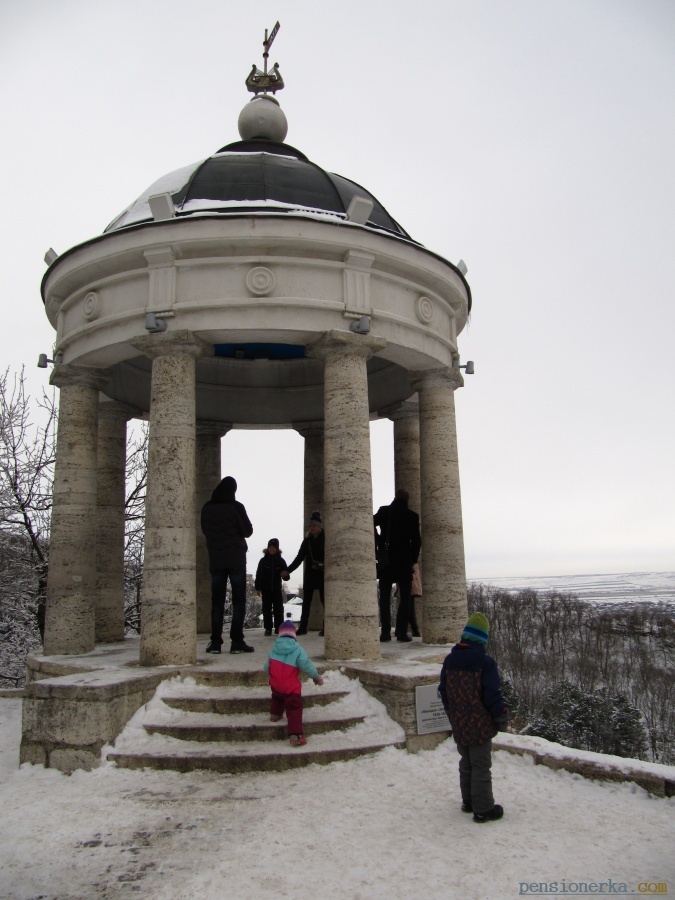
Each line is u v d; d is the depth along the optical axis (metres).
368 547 9.51
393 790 6.41
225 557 10.45
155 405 9.56
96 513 11.53
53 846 5.25
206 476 15.38
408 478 14.36
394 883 4.64
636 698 49.81
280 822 5.67
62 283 10.84
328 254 9.93
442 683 6.01
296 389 15.66
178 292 9.66
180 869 4.87
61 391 11.46
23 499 20.16
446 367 11.59
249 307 9.53
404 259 10.41
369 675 8.26
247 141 13.59
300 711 7.32
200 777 6.72
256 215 9.46
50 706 7.15
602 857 5.03
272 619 14.67
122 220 11.41
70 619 10.71
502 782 6.64
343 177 12.93
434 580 11.29
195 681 8.46
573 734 31.94
